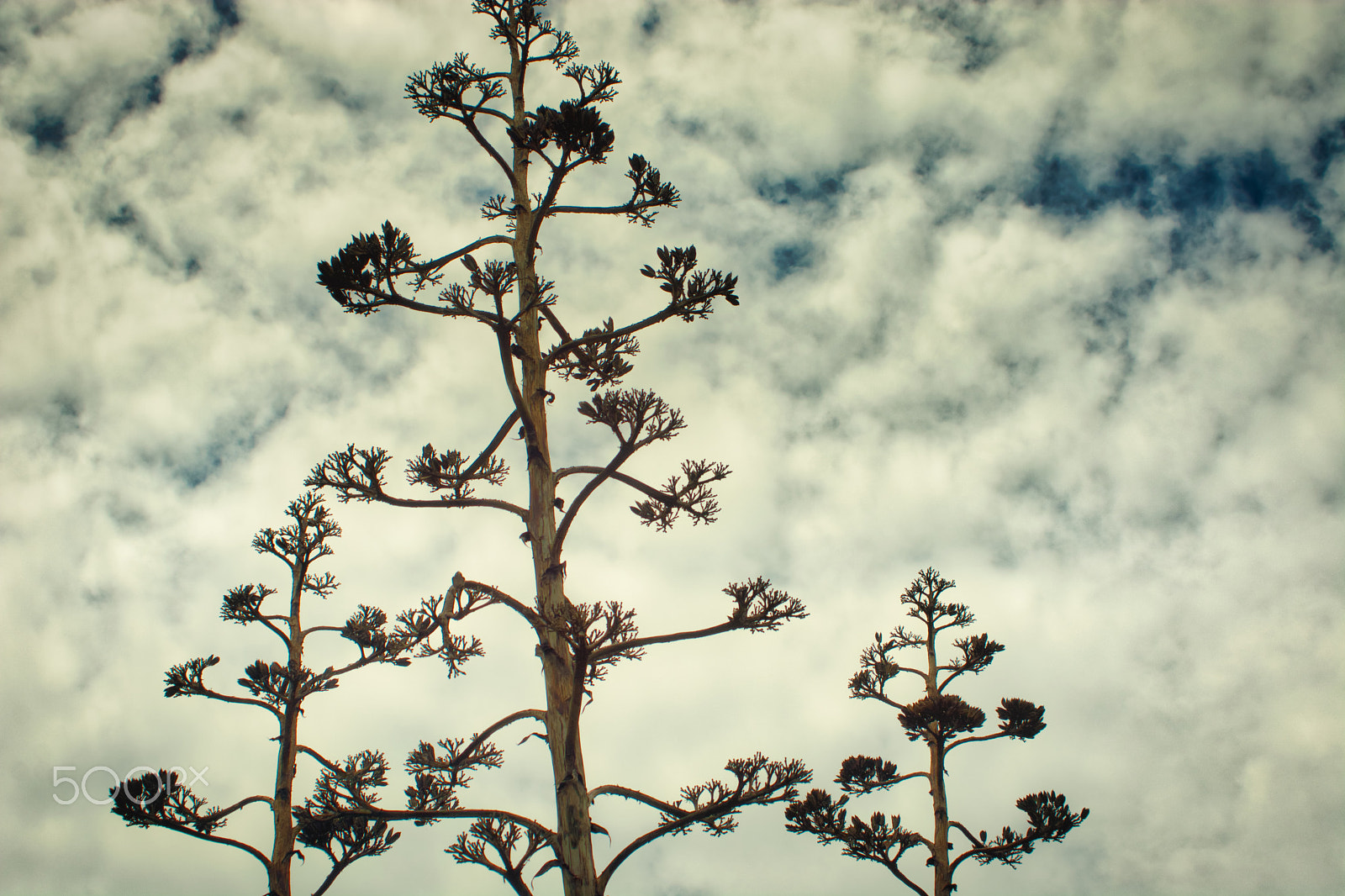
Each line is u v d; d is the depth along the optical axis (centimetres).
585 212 834
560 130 806
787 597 669
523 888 662
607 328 791
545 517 730
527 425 757
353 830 1216
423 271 726
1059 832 1220
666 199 824
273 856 1185
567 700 673
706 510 764
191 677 1280
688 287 767
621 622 617
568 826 626
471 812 672
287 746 1271
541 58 974
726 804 668
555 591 691
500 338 757
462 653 984
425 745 755
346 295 710
